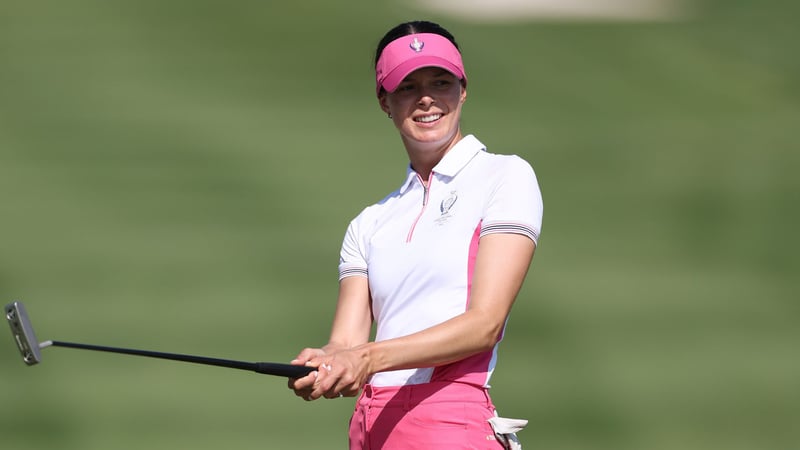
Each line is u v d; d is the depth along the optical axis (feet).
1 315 127.03
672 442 98.84
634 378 113.19
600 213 173.27
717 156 201.26
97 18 265.13
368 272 34.37
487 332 30.09
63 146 187.73
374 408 32.24
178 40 254.47
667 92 247.29
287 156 188.75
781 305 137.49
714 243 161.27
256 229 154.10
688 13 319.06
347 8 287.89
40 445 94.38
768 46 283.59
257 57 248.32
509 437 31.83
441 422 31.01
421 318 31.94
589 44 282.77
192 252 144.97
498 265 30.94
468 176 33.27
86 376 111.04
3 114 203.72
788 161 200.13
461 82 34.47
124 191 168.25
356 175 180.24
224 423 100.48
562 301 136.15
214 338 120.06
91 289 133.59
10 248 145.89
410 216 33.83
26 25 257.14
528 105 230.89
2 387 108.27
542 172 191.52
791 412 106.73
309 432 99.35
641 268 150.00
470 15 307.99
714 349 122.62
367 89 234.58
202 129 200.95
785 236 164.14
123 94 218.38
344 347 34.24
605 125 220.84
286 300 130.00
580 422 102.01
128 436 97.76
